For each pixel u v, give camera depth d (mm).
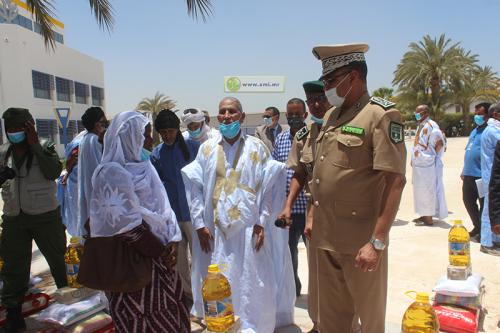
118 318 2512
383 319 2705
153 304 2514
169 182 4371
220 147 3693
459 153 23219
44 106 28078
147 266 2482
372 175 2506
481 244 5984
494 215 3812
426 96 45594
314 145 2934
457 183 12594
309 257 2939
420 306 2803
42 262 6156
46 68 28250
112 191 2357
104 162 2480
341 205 2570
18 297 3840
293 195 3121
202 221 3684
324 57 2576
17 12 28094
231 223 3500
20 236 3842
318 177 2684
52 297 4270
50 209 3904
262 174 3648
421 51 44469
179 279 2752
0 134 24859
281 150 4520
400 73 45406
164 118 4285
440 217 7730
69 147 5273
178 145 4387
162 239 2656
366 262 2346
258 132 8586
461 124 50094
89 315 3572
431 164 7512
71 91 32250
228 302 3104
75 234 5258
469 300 3787
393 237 6957
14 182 3777
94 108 4098
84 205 4090
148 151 2656
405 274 5242
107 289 2398
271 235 3816
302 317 4145
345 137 2518
